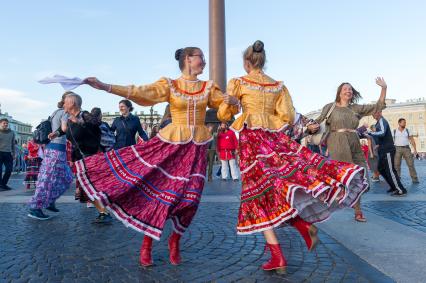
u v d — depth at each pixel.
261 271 3.16
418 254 3.56
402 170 18.28
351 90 5.35
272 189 3.12
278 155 3.23
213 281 2.93
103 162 3.31
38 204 5.66
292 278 2.97
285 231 4.67
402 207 6.34
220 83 18.70
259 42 3.56
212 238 4.36
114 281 2.96
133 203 3.23
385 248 3.79
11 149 10.73
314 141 5.52
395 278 2.93
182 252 3.78
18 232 4.79
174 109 3.50
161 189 3.29
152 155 3.37
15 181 14.48
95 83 3.19
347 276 2.99
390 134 8.03
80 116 5.73
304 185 3.00
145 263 3.33
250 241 4.21
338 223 5.01
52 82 3.12
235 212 6.17
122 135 6.85
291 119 3.48
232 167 12.58
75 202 7.56
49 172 5.75
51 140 5.78
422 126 76.00
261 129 3.35
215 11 18.75
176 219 3.37
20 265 3.40
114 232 4.75
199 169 3.45
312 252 3.70
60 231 4.83
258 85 3.45
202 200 7.55
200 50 3.62
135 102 3.39
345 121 5.28
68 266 3.36
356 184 3.22
